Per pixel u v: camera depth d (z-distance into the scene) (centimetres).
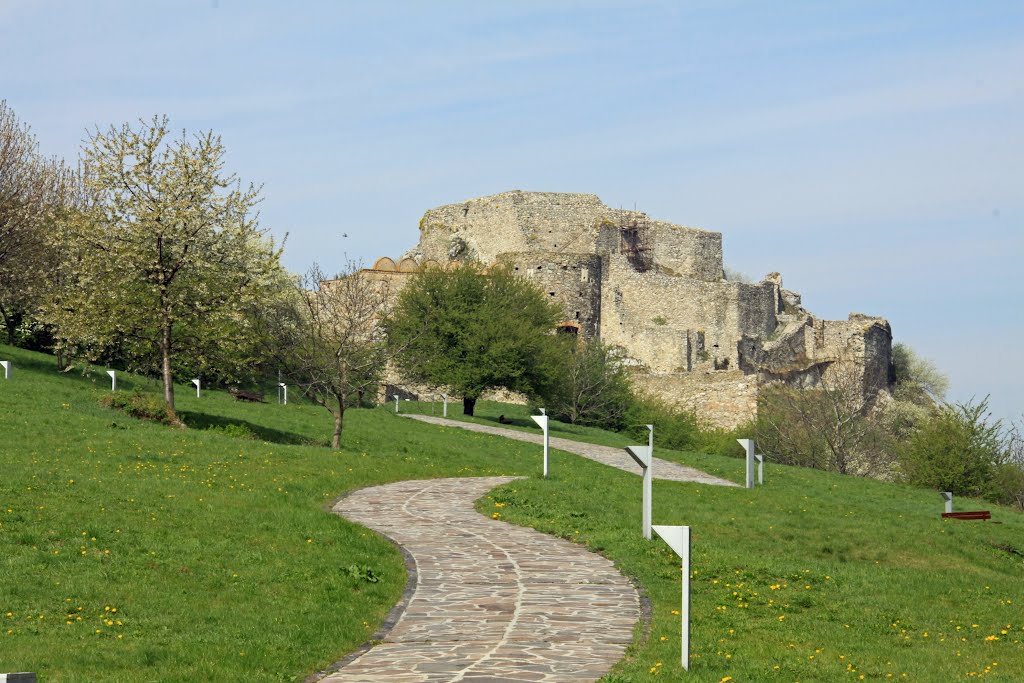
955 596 2488
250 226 4709
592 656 1706
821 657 1872
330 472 3431
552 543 2627
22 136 6406
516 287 7738
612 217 12281
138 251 4484
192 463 3250
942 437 6078
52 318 4716
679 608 2092
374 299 6725
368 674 1602
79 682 1485
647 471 2734
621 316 11531
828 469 7356
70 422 3747
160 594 1952
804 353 11419
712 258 12544
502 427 6291
